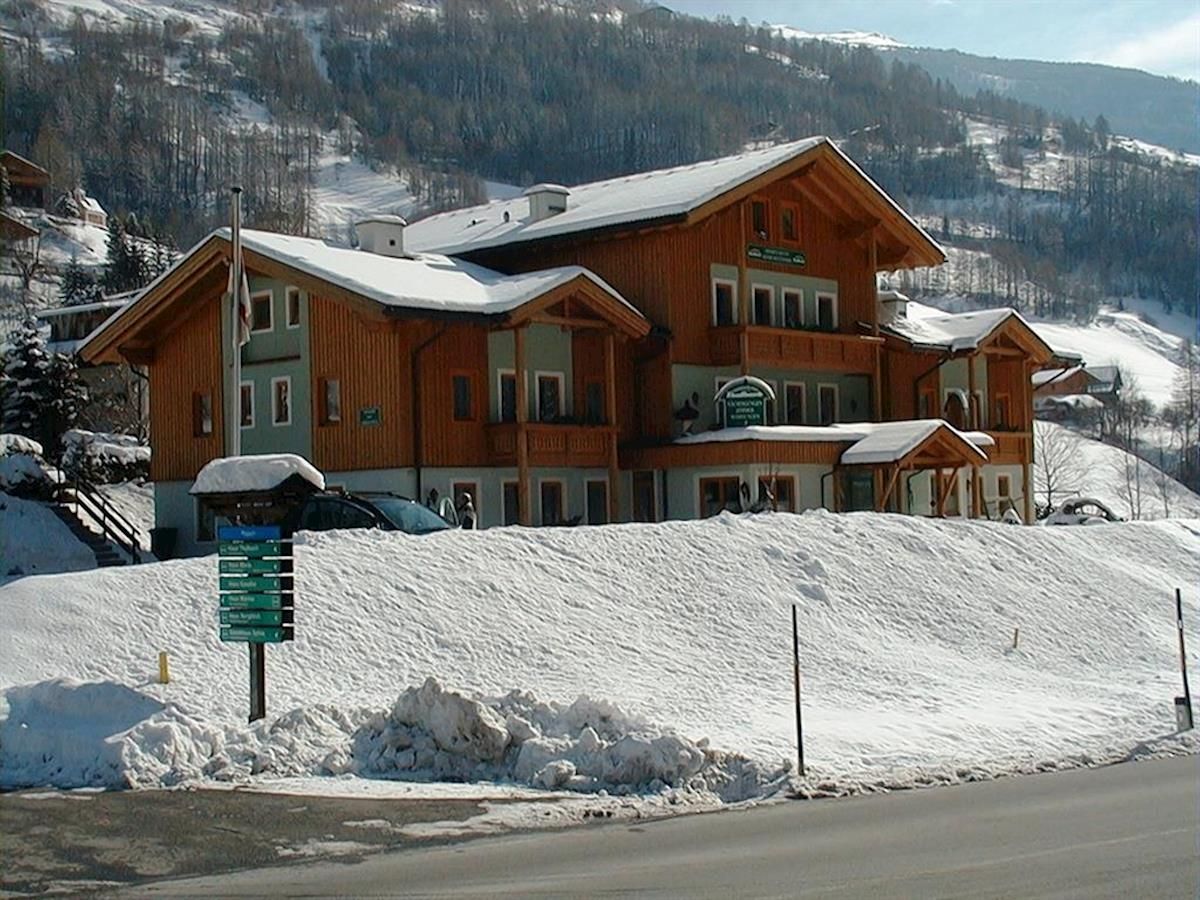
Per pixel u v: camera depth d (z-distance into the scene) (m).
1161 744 21.11
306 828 14.27
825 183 47.88
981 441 51.34
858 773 18.00
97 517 41.59
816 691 23.30
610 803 15.80
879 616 27.83
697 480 42.06
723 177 44.38
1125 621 30.97
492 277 41.62
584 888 11.59
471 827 14.48
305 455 39.69
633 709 20.72
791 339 45.66
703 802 16.17
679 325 43.41
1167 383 165.75
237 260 31.75
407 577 24.14
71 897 11.62
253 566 18.20
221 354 42.09
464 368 38.84
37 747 17.08
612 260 44.19
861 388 49.91
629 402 43.56
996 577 31.22
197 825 14.31
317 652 21.28
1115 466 98.81
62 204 138.75
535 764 16.98
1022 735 21.11
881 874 12.13
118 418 62.06
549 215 47.22
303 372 39.75
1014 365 57.06
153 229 140.50
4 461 41.97
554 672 22.33
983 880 11.85
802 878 11.98
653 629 24.84
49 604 21.77
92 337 43.34
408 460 37.38
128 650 20.78
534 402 40.59
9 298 91.88
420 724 17.50
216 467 18.84
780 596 27.30
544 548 26.67
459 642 22.61
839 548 30.05
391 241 43.31
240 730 17.55
